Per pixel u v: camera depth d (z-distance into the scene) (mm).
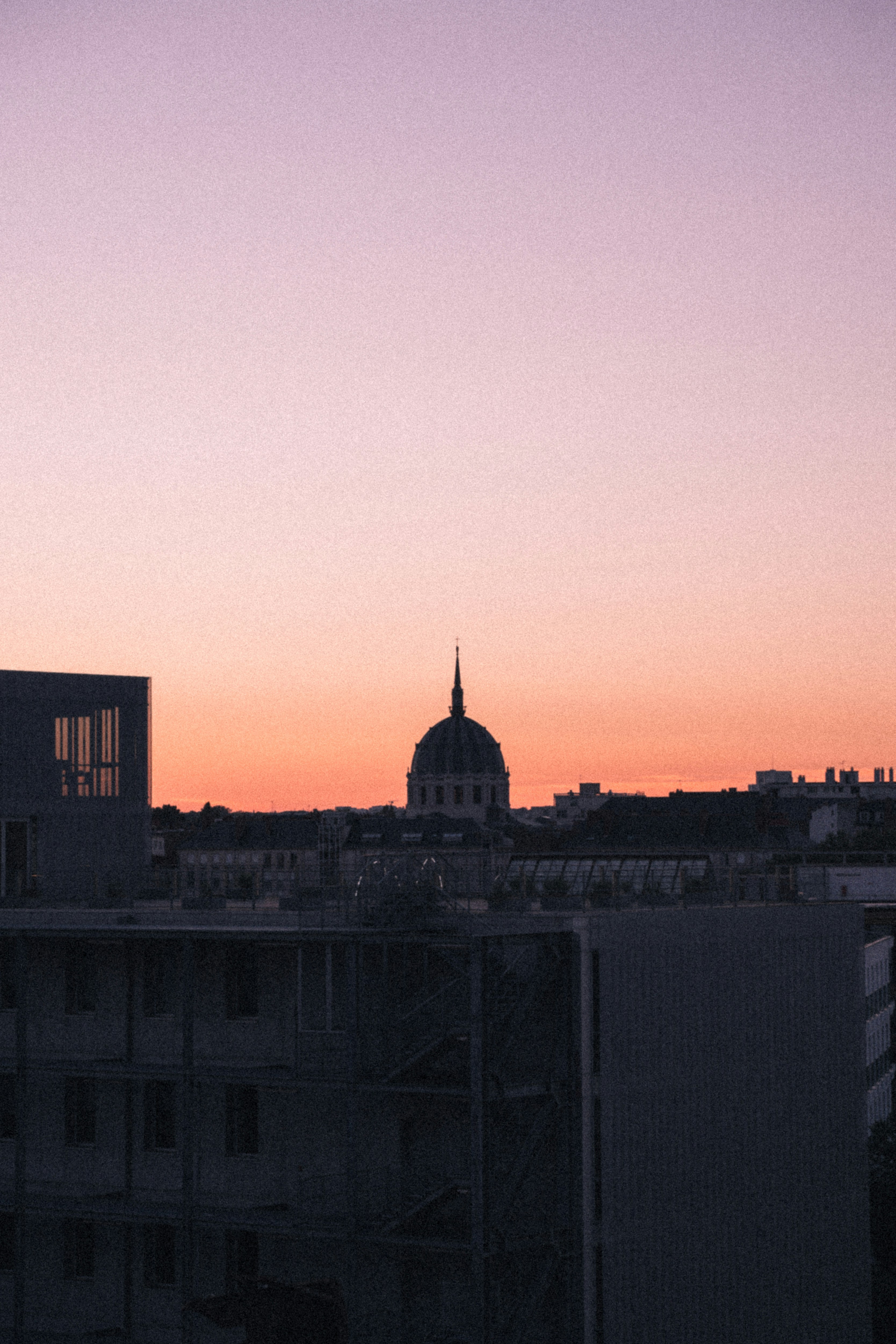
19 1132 41938
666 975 42594
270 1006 41781
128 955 43406
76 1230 43562
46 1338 42188
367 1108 40125
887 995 76562
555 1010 39500
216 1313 36562
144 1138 43000
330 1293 36312
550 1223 39125
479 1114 36562
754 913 46438
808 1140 48125
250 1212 39375
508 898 45062
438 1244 37031
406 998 40500
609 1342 39531
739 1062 45219
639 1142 41156
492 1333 37000
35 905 48250
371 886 41469
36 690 53719
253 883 48781
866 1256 51031
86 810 54438
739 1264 44656
